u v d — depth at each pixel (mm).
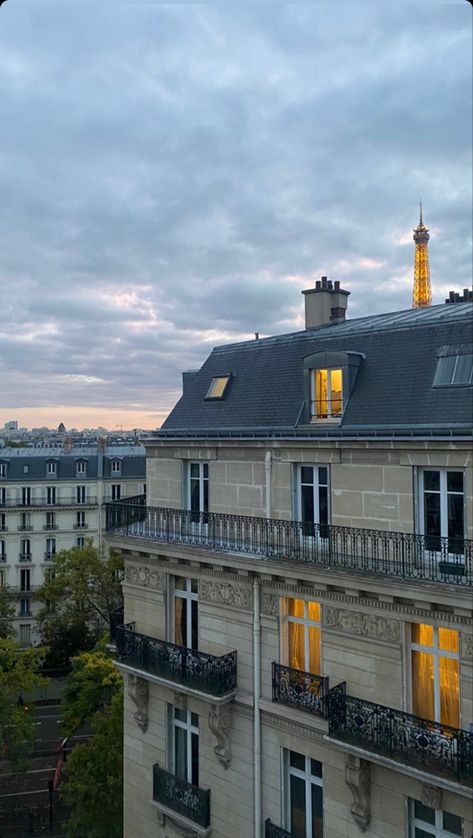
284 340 22125
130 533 22438
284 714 17750
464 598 14188
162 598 21781
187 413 23281
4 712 36156
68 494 80812
